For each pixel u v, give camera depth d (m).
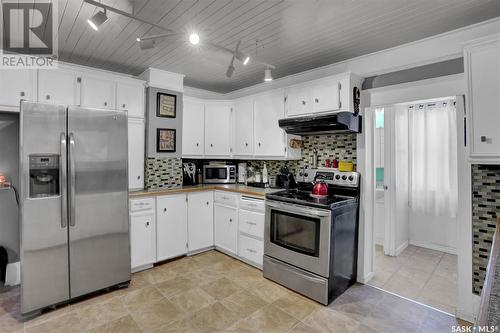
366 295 2.54
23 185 2.11
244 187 3.52
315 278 2.41
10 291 2.58
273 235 2.79
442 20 2.10
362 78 2.82
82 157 2.37
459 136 2.19
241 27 2.23
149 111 3.30
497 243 1.27
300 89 3.02
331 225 2.35
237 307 2.31
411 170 3.97
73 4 1.90
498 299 0.77
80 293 2.38
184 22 2.16
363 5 1.91
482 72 1.84
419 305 2.38
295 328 2.04
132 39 2.47
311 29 2.27
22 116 2.10
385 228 3.63
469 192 2.15
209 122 3.89
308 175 3.14
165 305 2.34
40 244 2.18
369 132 2.85
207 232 3.59
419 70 2.47
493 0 1.83
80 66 3.15
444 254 3.65
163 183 3.44
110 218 2.53
